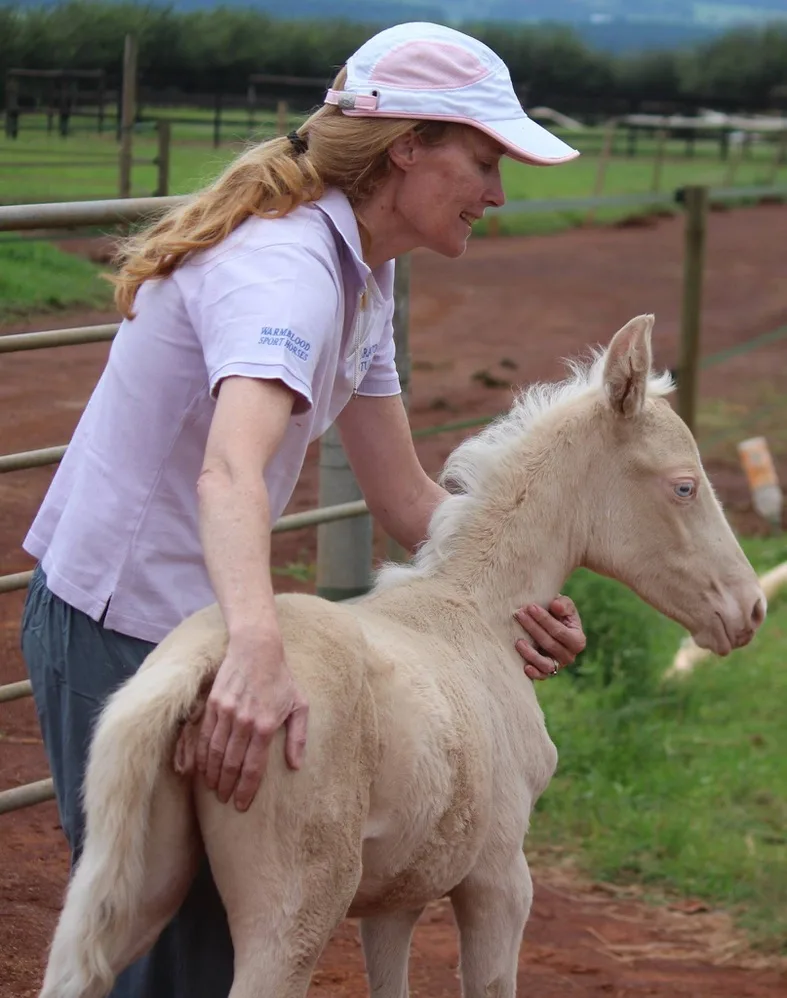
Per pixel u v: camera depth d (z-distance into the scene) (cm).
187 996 265
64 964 225
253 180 253
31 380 723
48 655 266
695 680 636
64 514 265
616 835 498
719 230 2538
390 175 268
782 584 767
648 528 320
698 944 439
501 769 292
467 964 299
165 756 229
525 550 311
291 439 260
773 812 525
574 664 613
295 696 230
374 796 256
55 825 445
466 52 265
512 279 1805
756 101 4100
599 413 317
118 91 1664
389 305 300
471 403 1109
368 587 495
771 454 1064
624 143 3416
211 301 244
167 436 256
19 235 897
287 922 240
